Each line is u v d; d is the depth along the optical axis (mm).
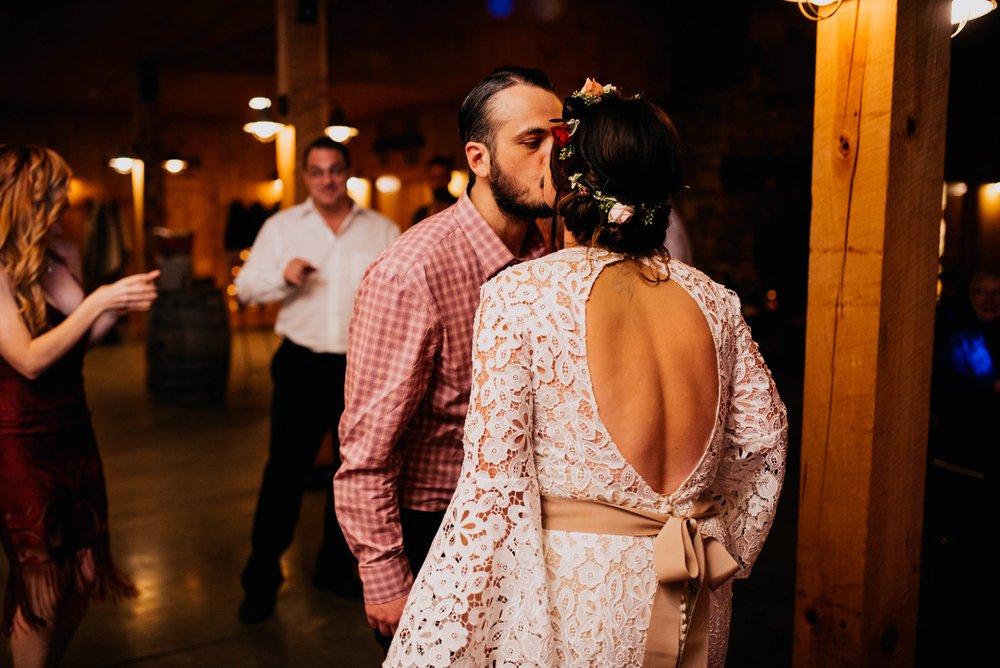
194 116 13125
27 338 2021
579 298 1201
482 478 1184
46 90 11047
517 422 1184
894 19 1694
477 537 1171
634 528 1211
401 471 1577
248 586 3031
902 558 1893
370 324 1467
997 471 3414
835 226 1819
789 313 9281
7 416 2039
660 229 1268
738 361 1318
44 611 2078
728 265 9414
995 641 2771
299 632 2955
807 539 1902
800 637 1930
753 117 9469
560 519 1223
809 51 9648
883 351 1777
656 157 1217
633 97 1281
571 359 1188
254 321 12977
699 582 1220
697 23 9242
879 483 1814
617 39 8914
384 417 1447
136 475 4906
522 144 1458
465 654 1166
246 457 5312
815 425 1876
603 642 1182
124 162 9828
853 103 1771
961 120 5523
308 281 3277
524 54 8594
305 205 3469
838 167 1805
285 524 3049
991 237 8211
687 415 1228
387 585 1456
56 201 2104
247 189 13586
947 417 3631
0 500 2049
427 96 10227
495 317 1213
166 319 6871
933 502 3883
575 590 1196
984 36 5352
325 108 4828
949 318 3666
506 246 1604
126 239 12445
